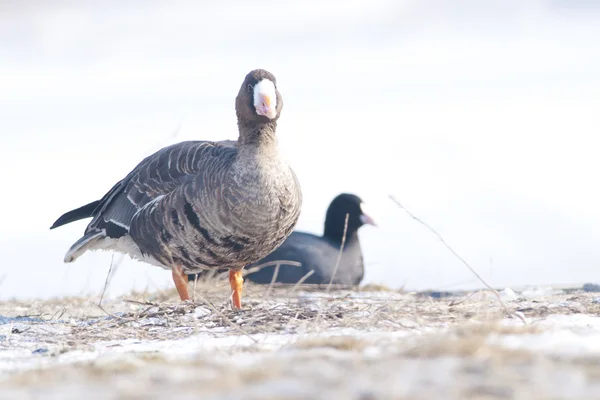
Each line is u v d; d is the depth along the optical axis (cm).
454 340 811
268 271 2198
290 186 1466
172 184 1511
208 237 1458
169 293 1898
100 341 1182
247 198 1432
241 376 707
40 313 1623
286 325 1197
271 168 1446
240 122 1457
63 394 677
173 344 1098
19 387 740
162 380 714
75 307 1673
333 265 2236
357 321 1180
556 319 1130
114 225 1597
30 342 1187
